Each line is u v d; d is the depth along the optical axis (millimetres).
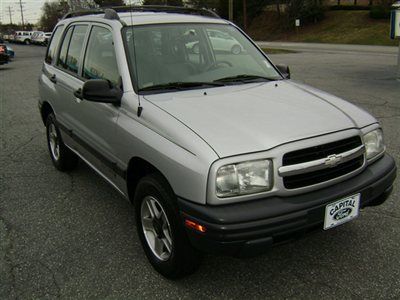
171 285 3145
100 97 3412
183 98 3348
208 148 2678
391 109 8586
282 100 3393
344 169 3004
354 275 3199
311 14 49531
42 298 3031
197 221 2645
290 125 2932
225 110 3119
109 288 3129
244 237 2574
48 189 4969
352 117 3248
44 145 6785
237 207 2646
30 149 6578
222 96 3422
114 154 3635
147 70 3637
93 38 4273
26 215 4316
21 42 54750
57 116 5141
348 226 3904
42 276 3289
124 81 3523
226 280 3186
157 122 3039
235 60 4211
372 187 3061
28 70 19000
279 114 3086
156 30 3939
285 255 3482
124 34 3787
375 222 3965
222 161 2619
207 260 3432
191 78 3746
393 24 13188
